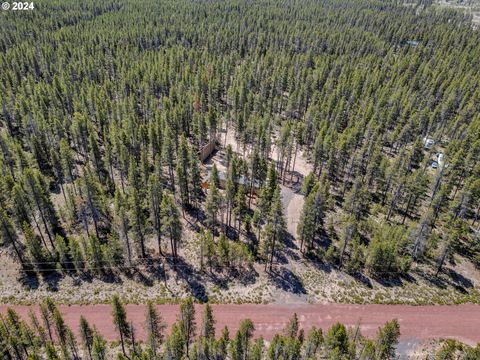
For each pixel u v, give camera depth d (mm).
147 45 164500
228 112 102375
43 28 173375
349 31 186125
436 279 60031
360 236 66688
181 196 69500
